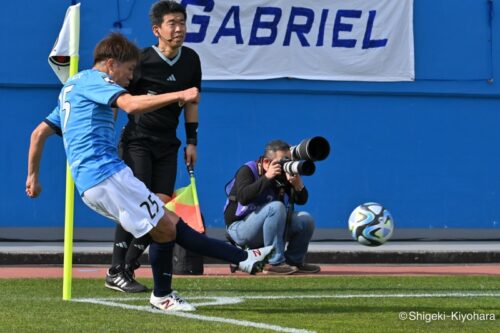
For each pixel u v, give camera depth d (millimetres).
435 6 53438
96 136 22547
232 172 51406
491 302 27562
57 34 50000
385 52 52812
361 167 52750
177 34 28984
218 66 51094
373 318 23641
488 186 53906
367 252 45062
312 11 51938
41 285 31172
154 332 20719
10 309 24594
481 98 54000
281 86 51875
